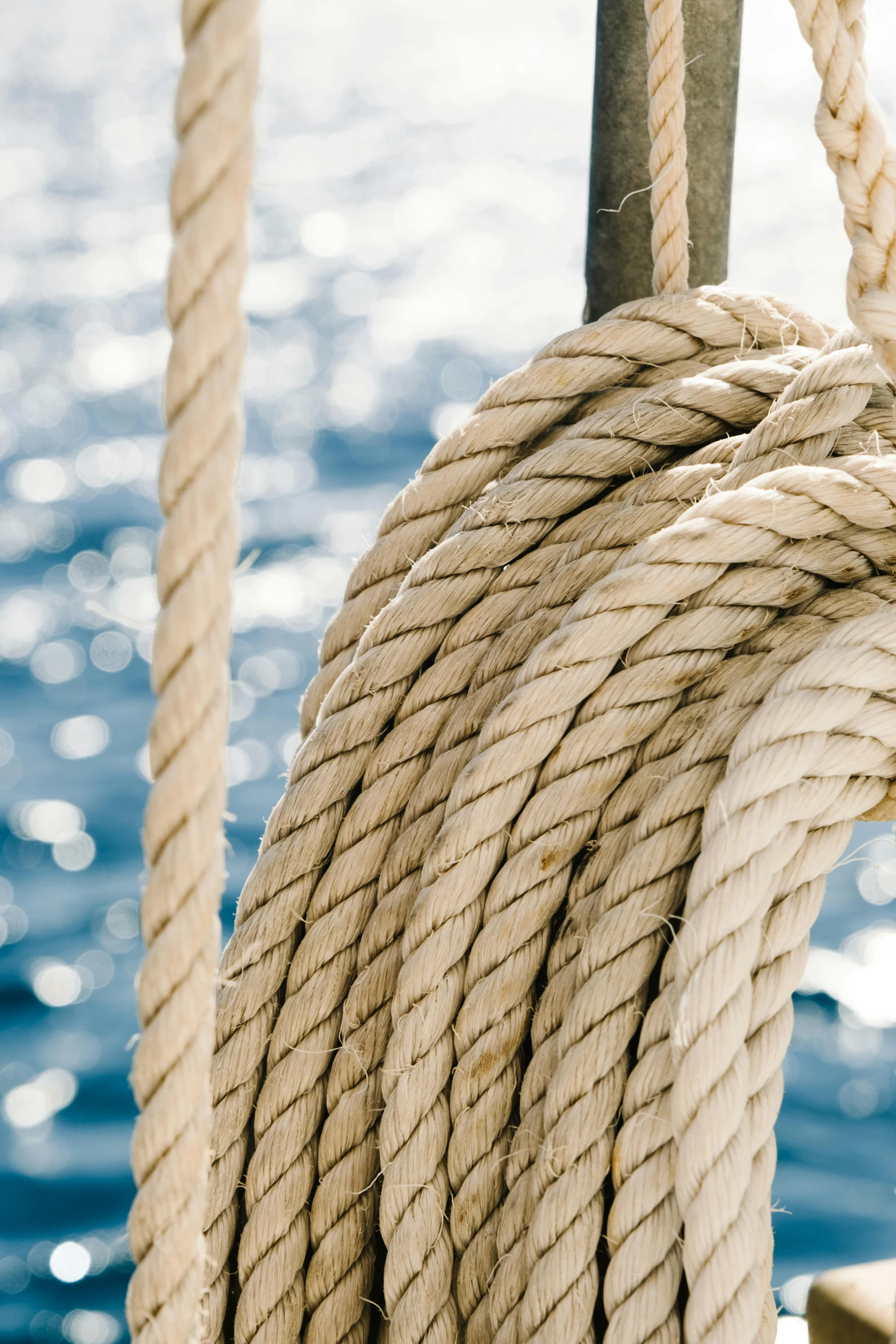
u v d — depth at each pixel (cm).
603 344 128
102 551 888
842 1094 423
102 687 730
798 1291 355
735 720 122
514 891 123
